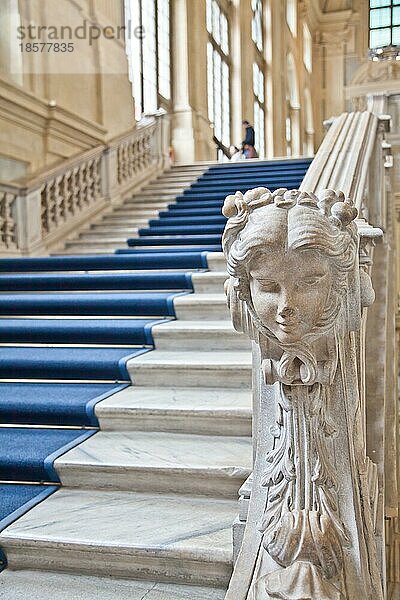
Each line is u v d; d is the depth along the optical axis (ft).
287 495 6.43
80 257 19.79
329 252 5.49
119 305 15.34
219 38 58.54
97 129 34.19
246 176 33.47
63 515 8.82
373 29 89.04
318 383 6.20
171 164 39.29
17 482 10.01
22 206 23.39
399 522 15.96
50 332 14.29
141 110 43.83
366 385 14.05
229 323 14.15
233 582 6.46
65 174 26.23
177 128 49.24
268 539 6.38
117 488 9.59
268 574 6.25
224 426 10.43
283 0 76.84
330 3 89.81
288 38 79.51
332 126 17.40
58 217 25.75
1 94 25.32
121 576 8.20
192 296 15.23
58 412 11.10
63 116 30.35
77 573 8.32
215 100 57.36
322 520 6.22
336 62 90.22
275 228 5.53
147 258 19.07
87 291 17.57
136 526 8.44
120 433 10.87
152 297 15.11
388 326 18.15
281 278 5.55
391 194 21.49
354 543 6.37
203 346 13.41
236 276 5.84
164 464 9.27
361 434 7.32
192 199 30.40
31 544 8.23
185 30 49.65
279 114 74.74
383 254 17.80
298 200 5.73
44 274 18.65
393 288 20.48
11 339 14.56
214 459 9.39
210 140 52.70
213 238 22.59
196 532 8.21
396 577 15.08
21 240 23.38
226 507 8.98
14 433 11.10
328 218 5.70
